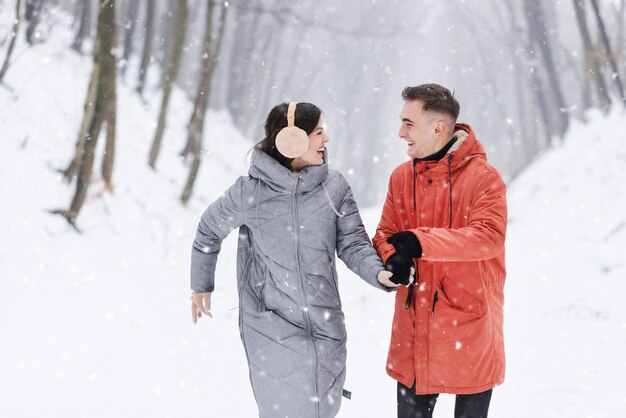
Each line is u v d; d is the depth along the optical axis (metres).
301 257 3.07
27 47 13.05
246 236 3.21
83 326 6.19
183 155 14.07
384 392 5.12
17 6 11.34
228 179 15.21
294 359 3.10
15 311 6.21
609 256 9.27
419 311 3.09
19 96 11.01
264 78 27.77
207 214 3.24
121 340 5.96
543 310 7.54
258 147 3.16
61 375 5.07
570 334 6.64
